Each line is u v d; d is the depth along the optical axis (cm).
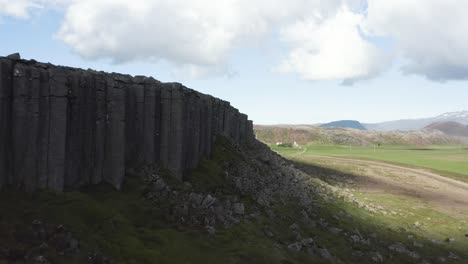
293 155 19438
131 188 3441
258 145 10200
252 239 3534
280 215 4622
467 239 5728
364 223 5759
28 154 2739
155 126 4056
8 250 2108
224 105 7181
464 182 12262
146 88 3925
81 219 2683
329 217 5462
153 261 2581
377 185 10606
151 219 3133
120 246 2606
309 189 6850
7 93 2655
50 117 2847
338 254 4103
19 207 2534
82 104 3136
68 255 2288
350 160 17962
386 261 4341
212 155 5716
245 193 4850
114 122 3378
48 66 2933
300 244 3831
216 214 3675
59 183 2878
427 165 17012
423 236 5709
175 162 4225
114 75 3619
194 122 4897
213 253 3008
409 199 8838
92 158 3241
